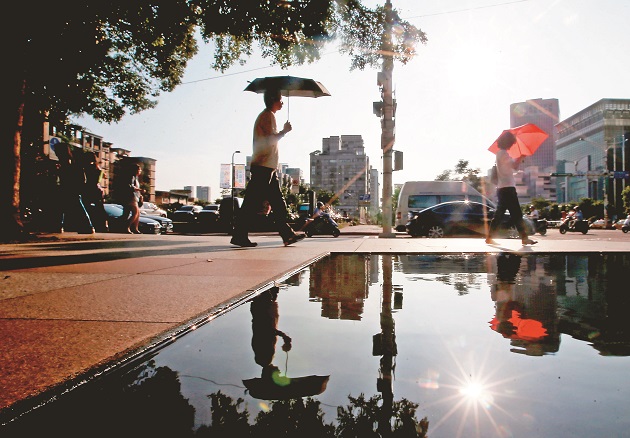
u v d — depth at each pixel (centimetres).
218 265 470
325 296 308
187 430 106
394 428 107
